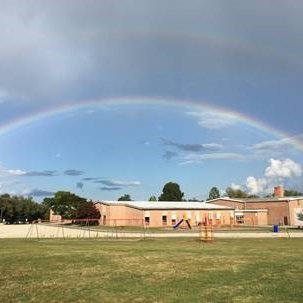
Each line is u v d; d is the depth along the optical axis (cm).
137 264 2062
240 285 1516
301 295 1340
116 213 9788
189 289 1452
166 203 10412
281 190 12194
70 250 2805
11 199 16225
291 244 3478
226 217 10375
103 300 1304
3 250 2838
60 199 14425
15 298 1334
